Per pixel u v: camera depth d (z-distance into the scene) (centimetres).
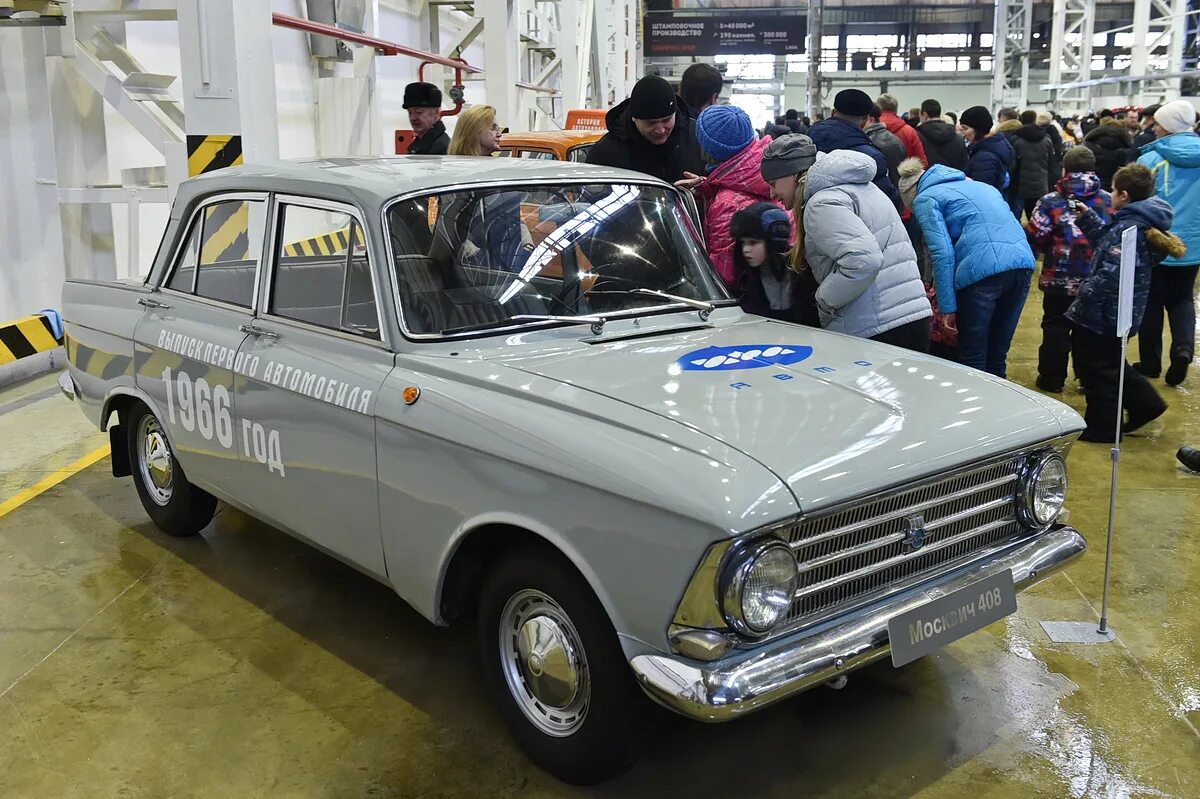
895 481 262
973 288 586
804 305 459
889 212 442
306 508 362
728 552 238
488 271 346
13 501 523
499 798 291
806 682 248
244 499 397
